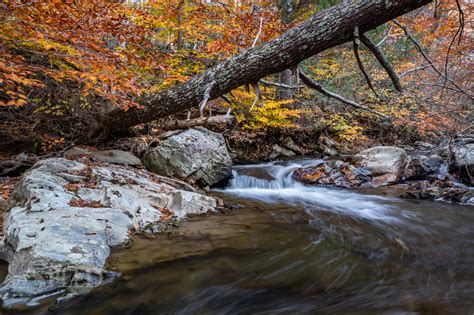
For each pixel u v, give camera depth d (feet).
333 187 22.90
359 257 10.63
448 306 7.44
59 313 6.86
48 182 12.66
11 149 22.45
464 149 23.38
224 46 22.08
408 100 31.76
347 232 13.25
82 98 20.99
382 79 37.35
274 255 10.48
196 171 19.75
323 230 13.42
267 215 15.31
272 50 12.37
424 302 7.66
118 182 14.79
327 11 11.23
